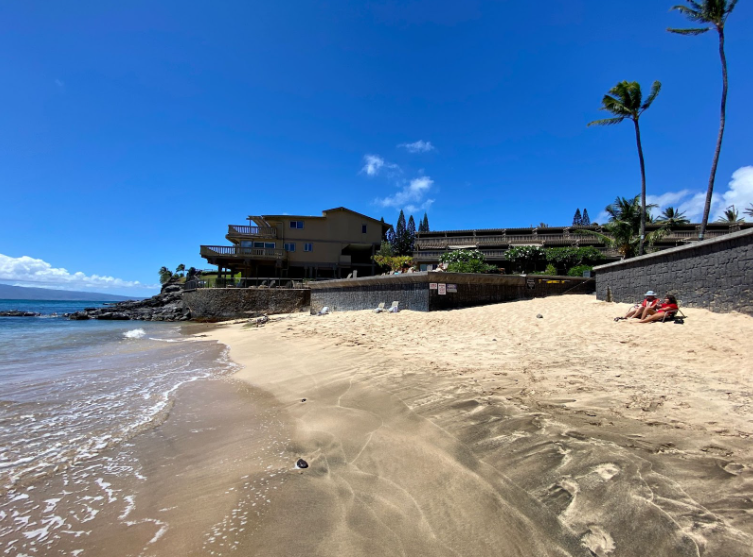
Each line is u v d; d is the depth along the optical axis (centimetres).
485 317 1263
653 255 1209
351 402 509
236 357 1024
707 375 565
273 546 226
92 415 500
